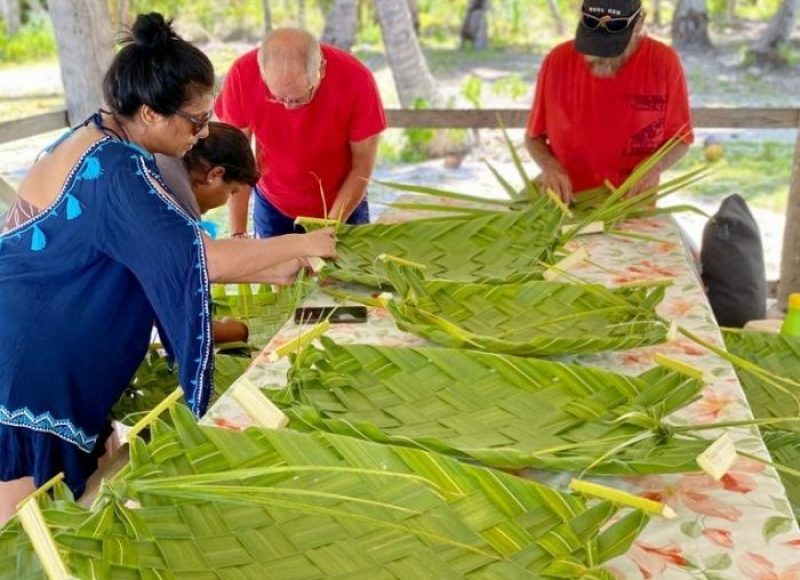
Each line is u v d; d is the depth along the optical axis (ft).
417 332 6.42
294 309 7.27
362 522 4.36
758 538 4.30
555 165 10.44
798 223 14.56
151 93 6.66
